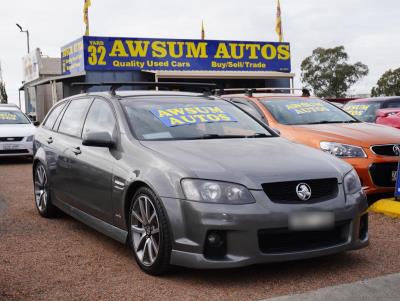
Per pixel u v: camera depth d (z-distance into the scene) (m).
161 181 4.11
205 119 5.27
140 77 21.59
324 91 55.19
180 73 21.17
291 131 7.19
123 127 4.93
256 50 23.38
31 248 5.13
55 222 6.28
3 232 5.80
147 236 4.29
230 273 4.26
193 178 3.97
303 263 4.50
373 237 5.27
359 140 6.54
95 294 3.85
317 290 3.85
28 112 32.47
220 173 3.98
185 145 4.58
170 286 3.99
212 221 3.83
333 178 4.23
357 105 12.84
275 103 8.12
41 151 6.48
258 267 4.39
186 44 22.05
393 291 3.80
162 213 4.05
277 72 23.39
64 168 5.76
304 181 4.07
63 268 4.48
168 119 5.11
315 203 4.02
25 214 6.79
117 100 5.35
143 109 5.22
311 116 7.85
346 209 4.14
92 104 5.76
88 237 5.54
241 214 3.82
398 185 6.29
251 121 5.59
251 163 4.17
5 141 13.07
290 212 3.90
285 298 3.70
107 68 20.83
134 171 4.41
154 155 4.38
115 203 4.69
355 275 4.17
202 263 3.86
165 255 4.05
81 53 20.84
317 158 4.47
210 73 21.66
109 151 4.95
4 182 9.87
